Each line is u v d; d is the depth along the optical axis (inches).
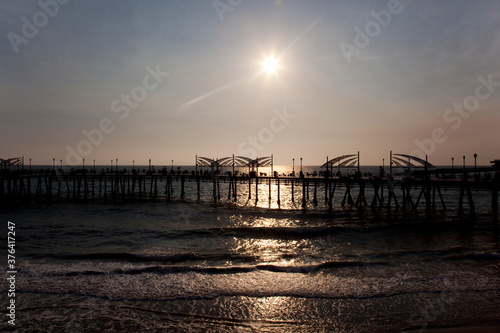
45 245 723.4
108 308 406.0
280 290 459.8
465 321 372.2
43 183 2871.6
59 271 526.0
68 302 421.1
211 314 393.4
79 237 807.1
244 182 3238.2
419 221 1051.9
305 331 356.5
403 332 350.3
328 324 370.3
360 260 596.1
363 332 352.8
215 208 1419.8
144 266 550.3
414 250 674.8
